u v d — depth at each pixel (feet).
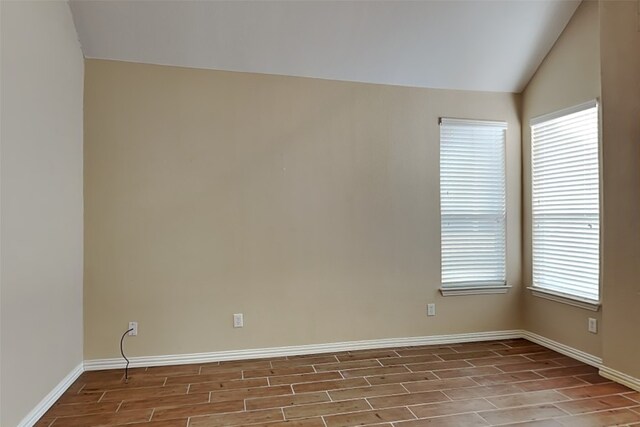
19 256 7.20
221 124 11.09
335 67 11.54
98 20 9.71
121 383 9.52
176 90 10.82
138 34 10.09
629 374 9.20
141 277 10.60
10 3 6.94
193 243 10.89
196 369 10.41
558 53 11.64
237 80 11.19
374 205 12.09
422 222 12.46
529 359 11.10
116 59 10.50
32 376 7.64
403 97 12.33
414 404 8.45
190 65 10.88
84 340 10.28
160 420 7.80
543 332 12.28
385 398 8.74
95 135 10.37
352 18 10.39
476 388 9.23
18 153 7.19
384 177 12.17
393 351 11.86
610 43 9.50
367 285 12.05
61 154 9.02
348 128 11.91
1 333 6.61
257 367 10.56
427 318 12.50
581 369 10.33
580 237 10.96
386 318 12.19
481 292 12.84
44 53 8.20
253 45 10.69
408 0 10.18
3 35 6.72
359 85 12.01
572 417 7.86
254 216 11.27
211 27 10.14
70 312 9.49
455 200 12.74
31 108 7.67
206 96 11.00
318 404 8.46
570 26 11.23
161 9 9.64
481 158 12.90
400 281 12.29
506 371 10.25
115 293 10.47
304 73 11.56
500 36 11.39
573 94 11.14
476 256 12.87
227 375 10.02
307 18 10.25
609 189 9.57
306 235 11.61
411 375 10.02
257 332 11.28
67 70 9.36
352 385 9.43
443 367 10.55
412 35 11.00
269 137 11.39
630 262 9.12
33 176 7.73
